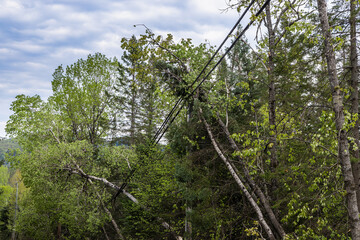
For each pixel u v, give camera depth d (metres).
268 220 11.78
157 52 15.38
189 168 13.49
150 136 24.64
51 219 23.22
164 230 16.69
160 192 16.48
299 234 9.36
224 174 14.38
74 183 22.03
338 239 8.59
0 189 46.94
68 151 21.67
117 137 28.94
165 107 16.86
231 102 14.05
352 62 9.62
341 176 8.15
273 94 11.44
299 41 9.30
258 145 9.60
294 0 10.75
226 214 13.31
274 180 11.45
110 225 22.52
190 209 13.31
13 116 24.12
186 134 14.48
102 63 27.94
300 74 9.51
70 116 27.12
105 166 23.64
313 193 9.34
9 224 37.84
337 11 9.45
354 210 7.08
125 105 29.16
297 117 10.07
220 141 14.31
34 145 24.34
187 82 14.53
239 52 19.09
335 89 7.32
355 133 9.50
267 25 12.10
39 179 20.44
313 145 7.41
